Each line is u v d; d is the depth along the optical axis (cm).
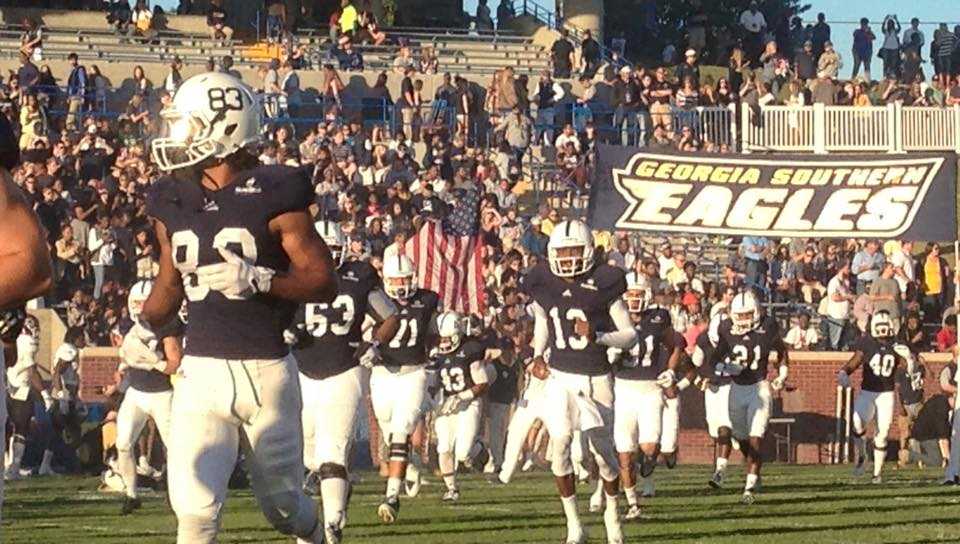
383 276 1261
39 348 2095
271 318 660
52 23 3284
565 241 1079
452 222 2412
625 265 2409
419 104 2928
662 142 3020
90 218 2262
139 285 1287
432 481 1784
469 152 2820
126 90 3048
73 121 2717
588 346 1079
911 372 2122
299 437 676
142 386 1305
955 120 3231
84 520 1293
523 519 1295
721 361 1562
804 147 3175
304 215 659
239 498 1515
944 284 2620
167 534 1184
